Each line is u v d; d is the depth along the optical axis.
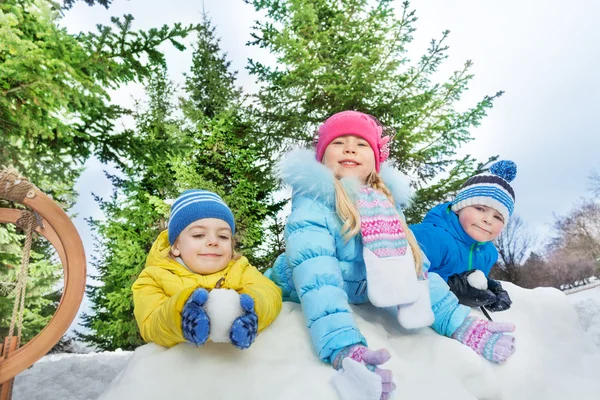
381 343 1.55
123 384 1.30
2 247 5.55
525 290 2.26
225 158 9.29
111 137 5.05
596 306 4.03
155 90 10.72
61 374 3.47
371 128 1.98
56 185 7.32
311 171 1.76
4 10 4.07
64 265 1.60
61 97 4.08
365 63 7.92
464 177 7.99
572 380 1.65
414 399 1.29
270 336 1.55
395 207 1.94
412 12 8.35
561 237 18.56
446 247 2.06
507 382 1.59
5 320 5.67
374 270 1.59
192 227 1.62
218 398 1.27
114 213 9.34
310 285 1.54
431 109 8.18
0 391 1.53
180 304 1.27
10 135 4.41
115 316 8.84
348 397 1.20
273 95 8.39
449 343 1.58
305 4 8.31
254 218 8.92
